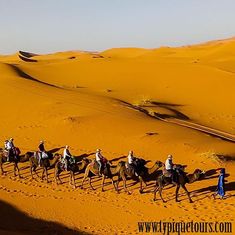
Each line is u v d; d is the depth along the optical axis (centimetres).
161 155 2634
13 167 2766
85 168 2439
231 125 3772
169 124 3259
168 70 5638
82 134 3047
